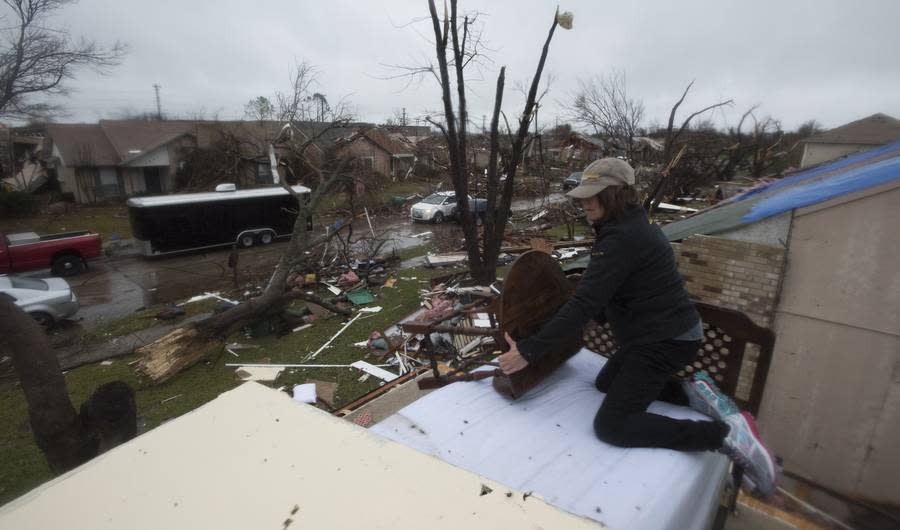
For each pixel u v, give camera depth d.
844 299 3.59
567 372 2.60
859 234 3.48
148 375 8.43
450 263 15.82
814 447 3.85
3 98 21.45
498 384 2.44
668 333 1.91
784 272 3.84
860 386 3.60
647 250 1.86
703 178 27.72
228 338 10.30
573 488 1.74
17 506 1.12
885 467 3.54
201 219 18.58
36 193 33.28
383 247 18.92
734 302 4.12
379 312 11.58
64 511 1.10
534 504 1.08
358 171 18.38
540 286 2.46
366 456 1.25
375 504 1.09
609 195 1.89
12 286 10.47
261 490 1.14
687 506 1.74
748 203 4.77
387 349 9.21
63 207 29.08
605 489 1.74
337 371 8.52
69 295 10.98
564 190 26.64
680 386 2.29
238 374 8.60
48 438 4.93
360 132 17.06
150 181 33.12
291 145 15.85
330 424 1.40
